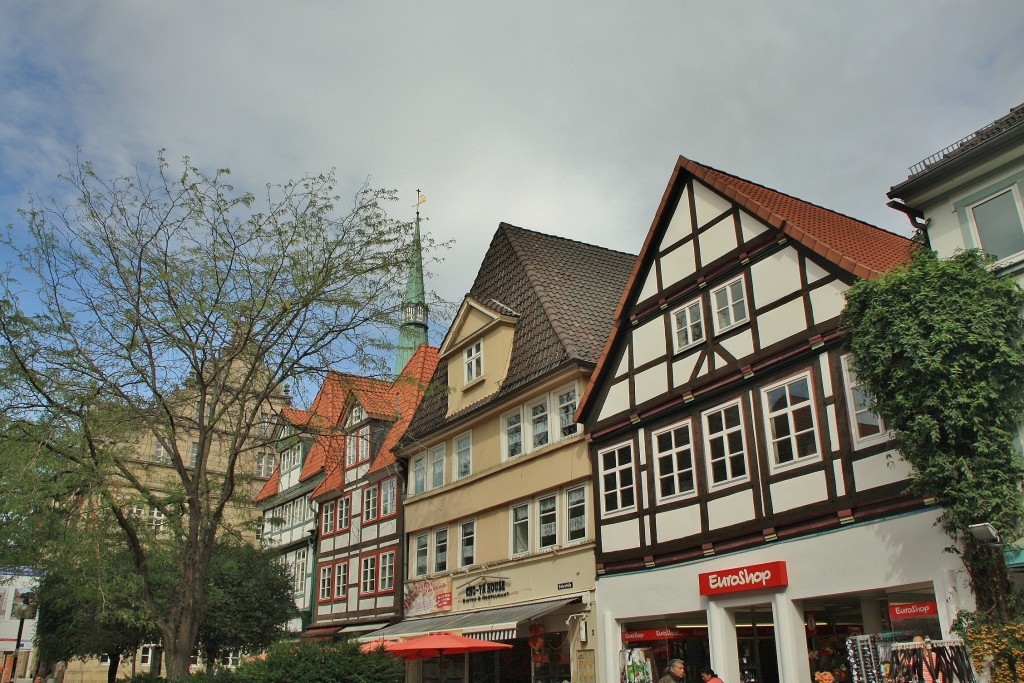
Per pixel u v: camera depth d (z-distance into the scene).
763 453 16.38
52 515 15.48
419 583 28.50
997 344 12.17
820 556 14.92
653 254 20.34
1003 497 11.76
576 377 22.38
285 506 43.38
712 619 16.80
